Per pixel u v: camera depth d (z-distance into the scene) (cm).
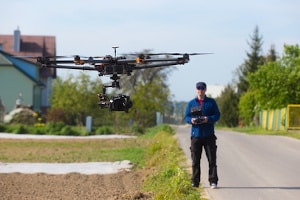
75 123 11912
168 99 10631
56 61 2100
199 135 2759
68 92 11925
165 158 4044
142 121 10206
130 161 4566
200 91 2761
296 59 9325
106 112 11119
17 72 13525
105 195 3097
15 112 9938
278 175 3200
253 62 17162
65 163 4612
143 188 3172
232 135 6806
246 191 2697
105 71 2119
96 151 5662
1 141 6919
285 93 9256
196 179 2786
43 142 6869
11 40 15900
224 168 3500
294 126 8312
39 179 3734
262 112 10781
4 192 3225
